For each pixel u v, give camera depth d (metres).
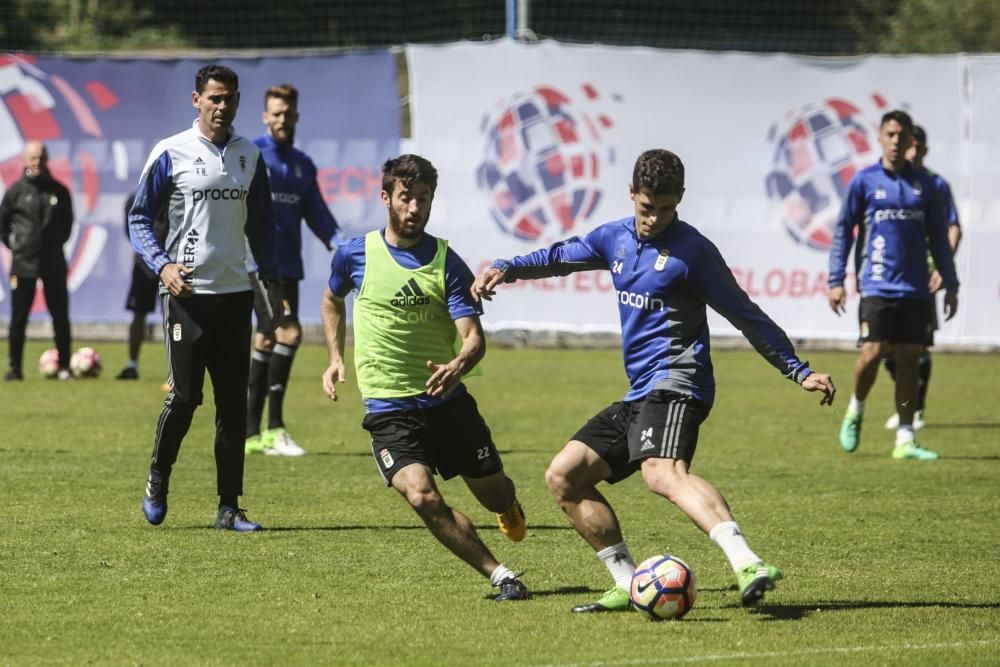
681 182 19.19
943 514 28.34
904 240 36.75
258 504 28.75
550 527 26.56
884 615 19.53
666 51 64.19
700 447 38.78
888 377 60.03
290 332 36.19
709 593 21.06
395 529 25.98
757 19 94.38
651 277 19.53
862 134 64.50
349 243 21.11
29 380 53.84
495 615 19.39
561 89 63.94
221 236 25.41
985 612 19.78
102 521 26.39
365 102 64.06
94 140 64.44
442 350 20.78
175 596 20.39
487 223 64.06
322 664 16.84
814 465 35.44
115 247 64.56
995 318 63.81
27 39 93.69
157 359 63.12
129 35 99.94
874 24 92.44
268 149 34.94
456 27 99.31
